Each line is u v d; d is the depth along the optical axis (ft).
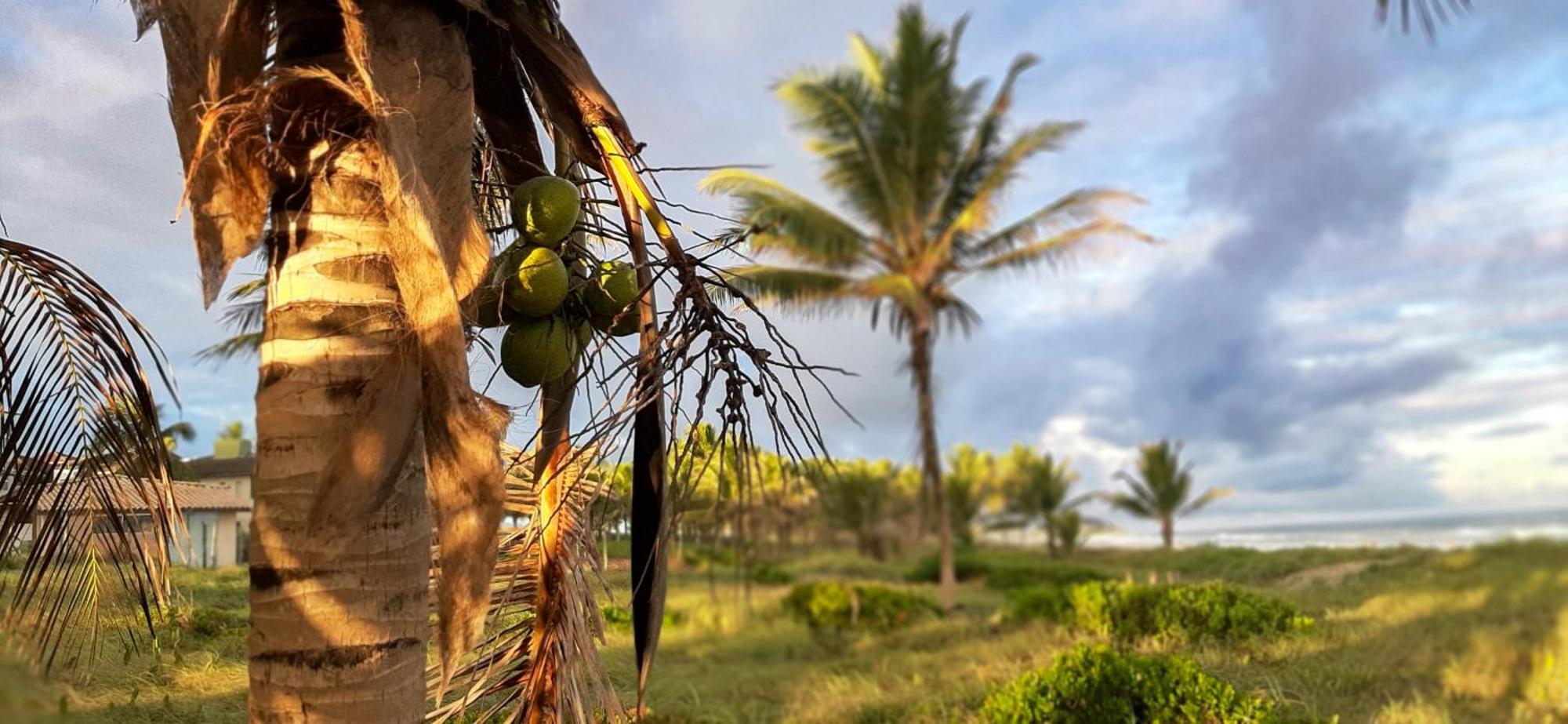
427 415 5.18
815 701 24.45
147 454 7.73
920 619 42.65
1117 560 71.67
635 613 6.49
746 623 41.01
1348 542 46.85
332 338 5.20
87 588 7.16
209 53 5.35
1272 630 21.93
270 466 5.11
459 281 5.48
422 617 5.33
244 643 7.17
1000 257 54.90
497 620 7.44
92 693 5.97
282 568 4.99
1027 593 36.47
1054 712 16.53
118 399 7.64
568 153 7.77
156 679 6.40
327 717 4.89
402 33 5.55
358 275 5.30
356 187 5.39
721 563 59.72
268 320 5.37
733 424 6.16
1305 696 17.88
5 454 7.22
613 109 6.64
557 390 7.07
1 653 3.90
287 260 5.36
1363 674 20.01
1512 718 18.65
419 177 5.30
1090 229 51.29
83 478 7.48
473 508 5.16
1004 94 54.34
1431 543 38.81
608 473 7.04
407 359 5.25
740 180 46.14
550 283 6.07
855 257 54.85
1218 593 23.22
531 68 6.84
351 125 5.49
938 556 75.97
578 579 7.11
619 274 6.59
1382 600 27.43
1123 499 98.84
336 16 5.58
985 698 20.10
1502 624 24.71
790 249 52.03
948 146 54.75
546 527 7.01
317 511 4.99
